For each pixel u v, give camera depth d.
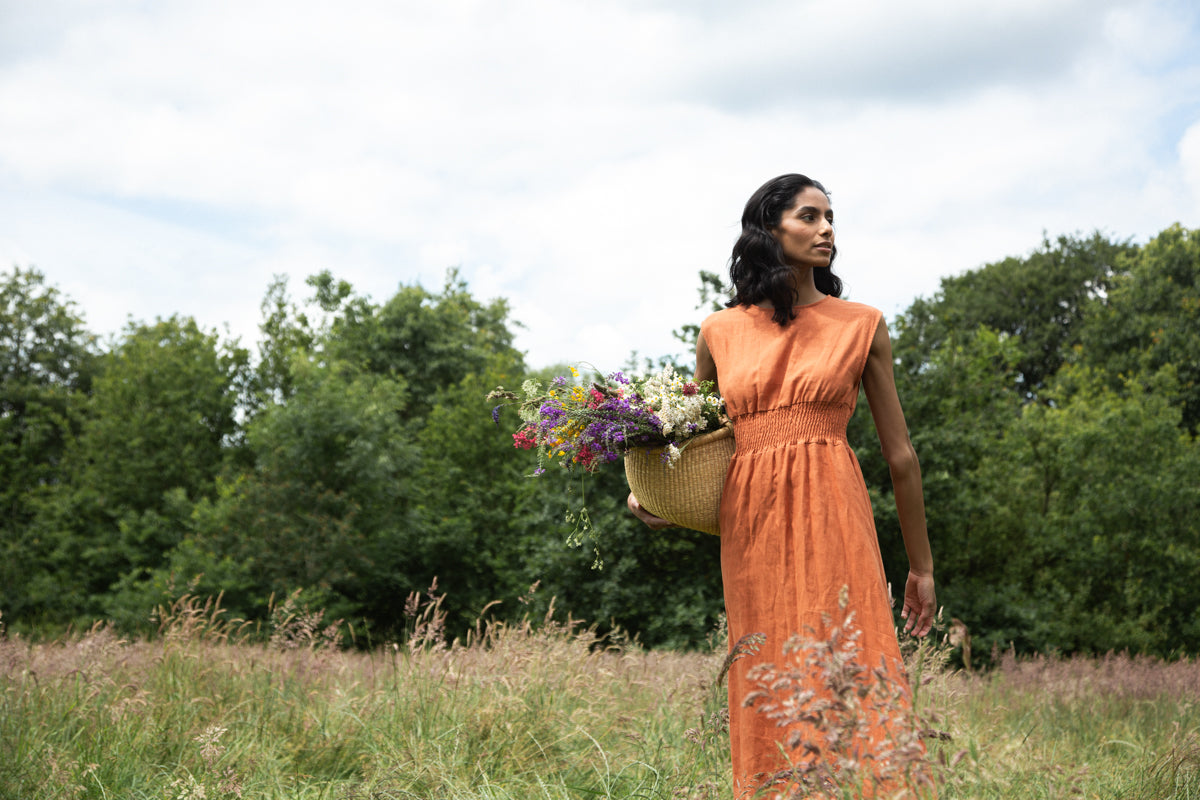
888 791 1.69
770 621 2.43
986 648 15.82
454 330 39.03
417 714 4.07
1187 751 3.20
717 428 2.68
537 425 2.75
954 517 17.16
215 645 5.35
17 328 30.19
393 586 25.64
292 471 24.73
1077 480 20.36
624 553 16.78
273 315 35.78
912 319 31.55
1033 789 2.92
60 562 26.16
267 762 3.53
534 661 4.65
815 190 2.61
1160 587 18.11
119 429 28.06
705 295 16.56
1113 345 29.84
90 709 3.97
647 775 3.21
